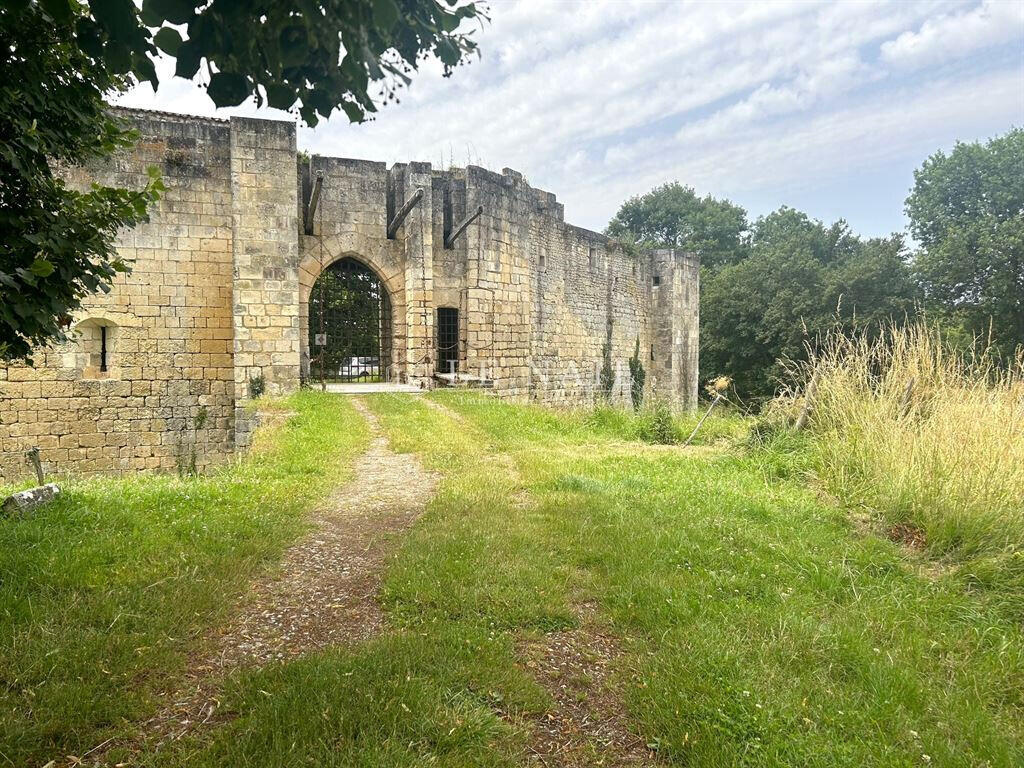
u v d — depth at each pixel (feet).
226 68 7.22
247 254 44.37
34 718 8.68
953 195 95.35
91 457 43.73
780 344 102.01
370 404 43.24
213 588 13.50
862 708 9.95
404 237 53.16
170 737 8.66
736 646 11.45
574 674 10.90
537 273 67.05
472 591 13.47
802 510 20.70
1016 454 18.43
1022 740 9.45
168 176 44.68
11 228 12.59
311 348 59.52
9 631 10.84
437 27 8.00
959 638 12.64
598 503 21.04
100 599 12.44
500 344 56.59
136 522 17.62
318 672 10.05
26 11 10.41
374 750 8.18
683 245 165.48
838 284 96.27
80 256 13.79
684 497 22.24
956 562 16.56
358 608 13.30
